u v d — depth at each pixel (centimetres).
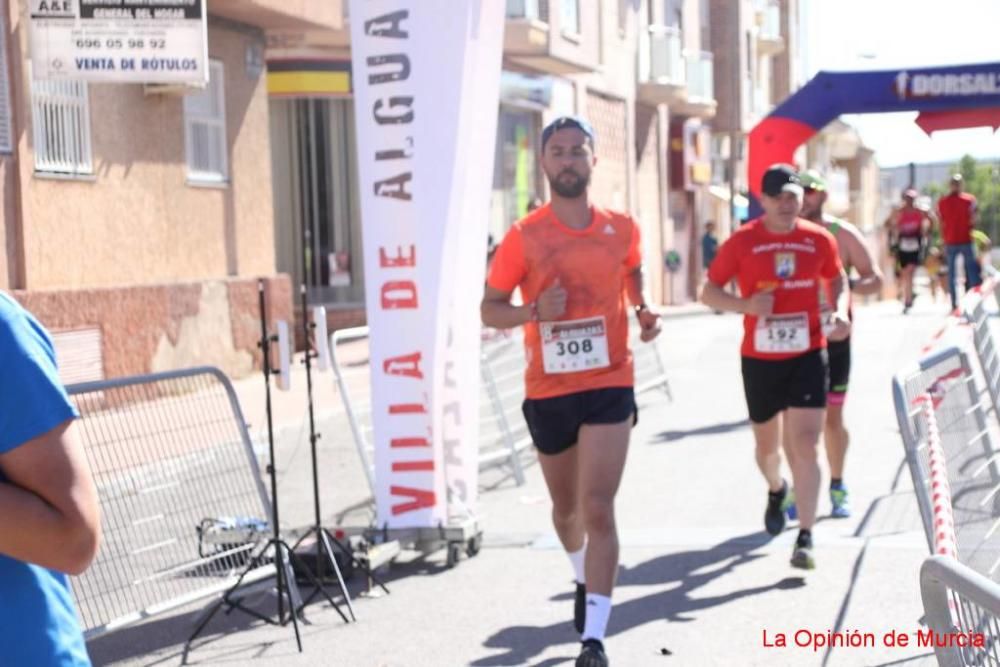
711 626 776
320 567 845
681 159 5009
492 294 726
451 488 953
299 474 1390
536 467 1416
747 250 909
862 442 1428
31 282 1730
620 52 4328
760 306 893
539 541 1023
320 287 2981
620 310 720
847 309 909
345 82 2931
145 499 777
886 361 2228
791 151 1457
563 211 718
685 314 4028
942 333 852
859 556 921
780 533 1000
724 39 5581
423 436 931
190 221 2086
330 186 2986
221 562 827
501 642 763
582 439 709
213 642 787
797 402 900
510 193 3509
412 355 927
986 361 961
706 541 991
